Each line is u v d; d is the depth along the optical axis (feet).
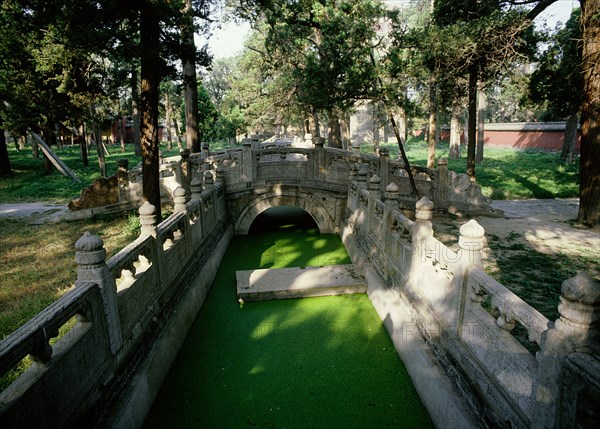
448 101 45.21
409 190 40.42
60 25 25.17
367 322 22.79
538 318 9.96
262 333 21.84
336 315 23.73
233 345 20.67
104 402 12.78
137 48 26.53
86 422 11.68
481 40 36.09
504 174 62.85
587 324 8.20
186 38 31.73
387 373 18.24
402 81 34.96
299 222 45.19
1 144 67.72
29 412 9.24
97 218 39.50
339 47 33.14
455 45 34.58
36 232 35.27
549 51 37.32
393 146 124.26
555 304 19.65
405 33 35.47
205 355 19.75
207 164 42.24
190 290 23.02
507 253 27.32
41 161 85.71
